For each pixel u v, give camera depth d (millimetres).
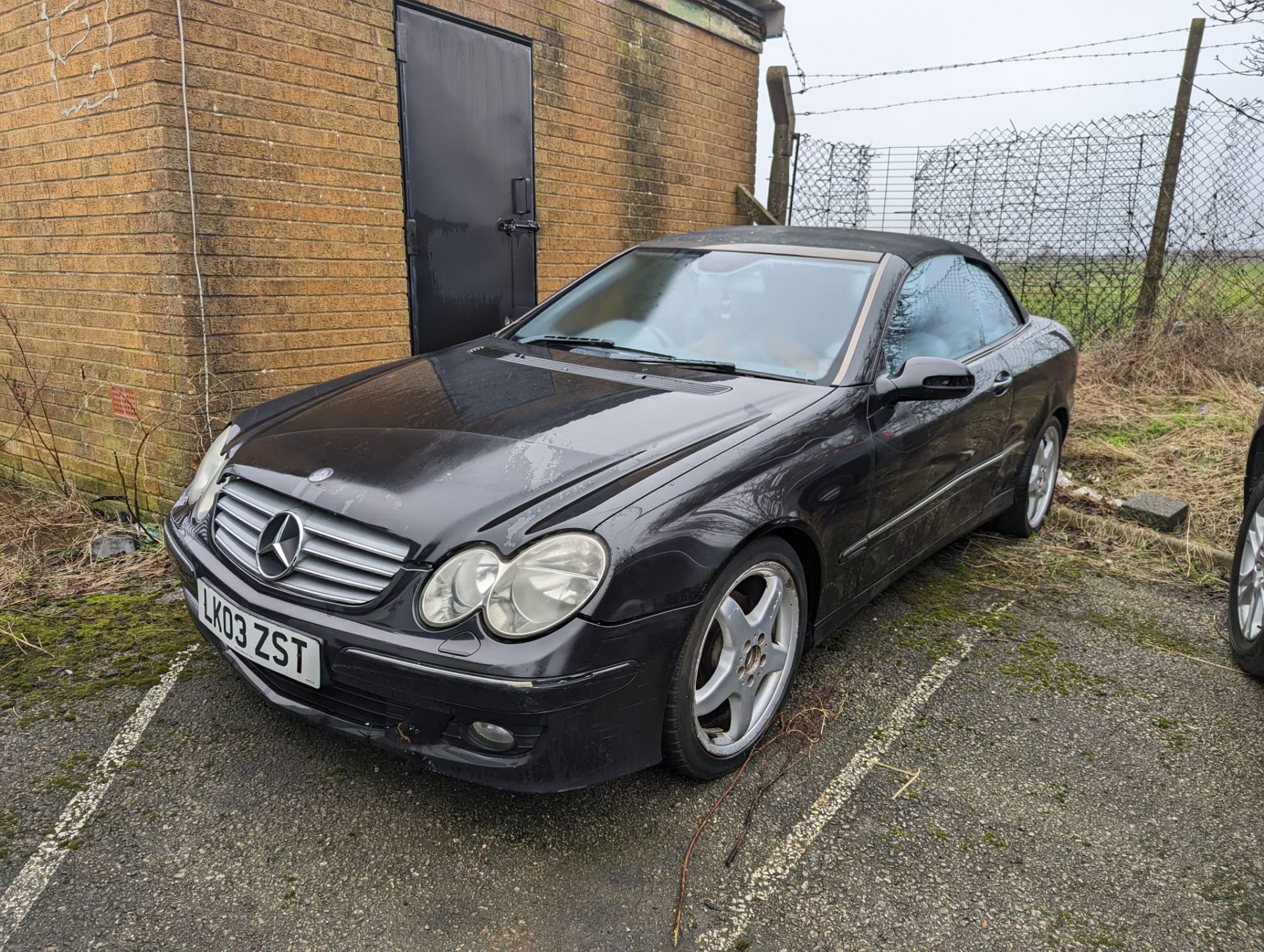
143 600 3408
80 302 4309
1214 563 4066
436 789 2328
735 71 7641
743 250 3447
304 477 2264
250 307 4176
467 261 5363
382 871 2029
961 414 3273
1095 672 3082
